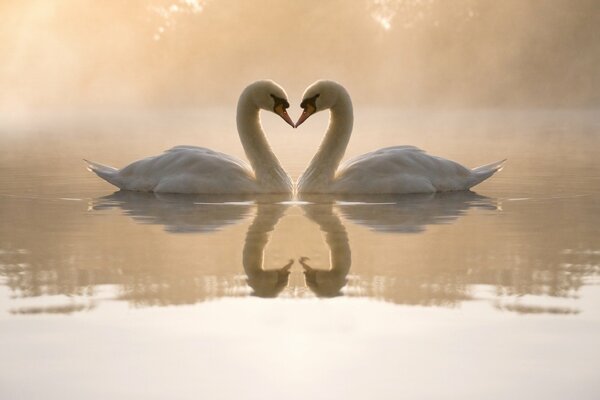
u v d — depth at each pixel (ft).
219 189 45.65
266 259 29.22
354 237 33.35
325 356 19.48
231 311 22.90
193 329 21.38
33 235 34.17
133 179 47.62
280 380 18.11
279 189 46.06
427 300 23.86
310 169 46.52
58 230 35.37
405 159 46.52
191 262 28.76
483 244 31.91
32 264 28.58
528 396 17.33
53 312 22.82
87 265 28.37
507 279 26.23
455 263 28.53
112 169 48.93
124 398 17.31
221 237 33.32
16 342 20.48
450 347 20.06
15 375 18.48
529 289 25.02
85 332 21.17
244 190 45.60
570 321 21.88
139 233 34.42
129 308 23.20
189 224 36.45
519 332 21.06
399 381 18.11
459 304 23.45
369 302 23.76
